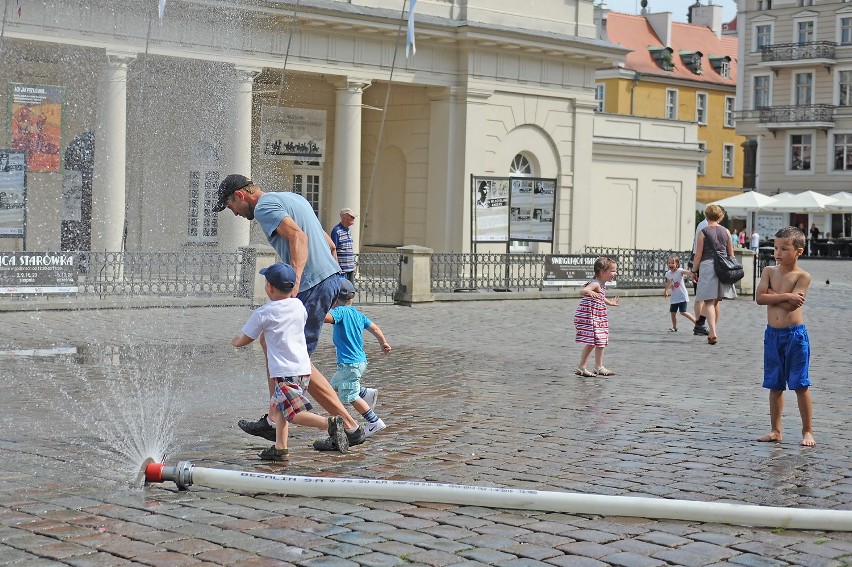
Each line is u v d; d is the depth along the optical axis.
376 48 33.84
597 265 14.98
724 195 83.31
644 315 26.23
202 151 29.77
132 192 29.09
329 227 35.84
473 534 6.84
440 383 13.88
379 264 27.69
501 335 20.42
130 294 23.41
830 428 11.09
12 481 7.93
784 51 74.44
